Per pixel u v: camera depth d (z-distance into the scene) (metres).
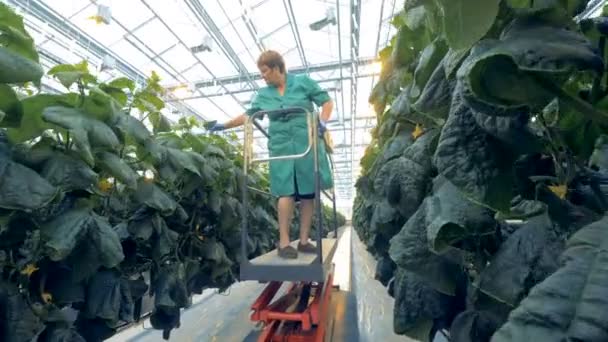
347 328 3.35
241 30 6.93
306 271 2.29
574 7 0.59
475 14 0.44
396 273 1.26
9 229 1.17
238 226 3.27
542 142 0.66
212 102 10.03
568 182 0.66
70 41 5.89
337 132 15.55
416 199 1.10
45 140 1.32
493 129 0.62
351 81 8.18
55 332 1.33
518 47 0.47
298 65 8.70
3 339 1.08
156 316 2.26
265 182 4.36
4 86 1.03
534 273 0.63
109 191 1.86
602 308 0.36
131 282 2.02
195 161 2.23
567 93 0.51
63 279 1.40
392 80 1.49
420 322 1.09
